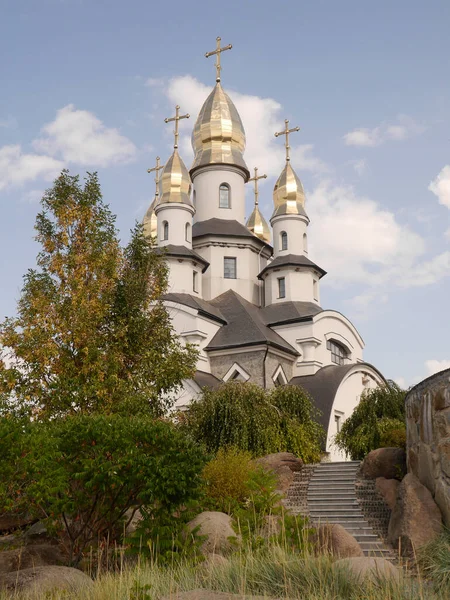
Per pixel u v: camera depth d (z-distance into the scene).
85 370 19.83
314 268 44.84
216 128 47.69
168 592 9.81
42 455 12.79
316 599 8.40
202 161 47.44
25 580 10.95
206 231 45.38
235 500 16.89
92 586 10.27
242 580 9.39
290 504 19.44
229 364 38.44
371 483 19.47
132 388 20.64
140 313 22.06
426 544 12.54
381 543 15.10
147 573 10.92
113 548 14.75
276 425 26.33
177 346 23.17
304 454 26.06
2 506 12.72
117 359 20.47
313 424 28.36
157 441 14.48
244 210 47.72
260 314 43.19
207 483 16.31
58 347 20.16
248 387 27.14
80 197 21.91
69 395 19.38
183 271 41.56
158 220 43.12
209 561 11.26
